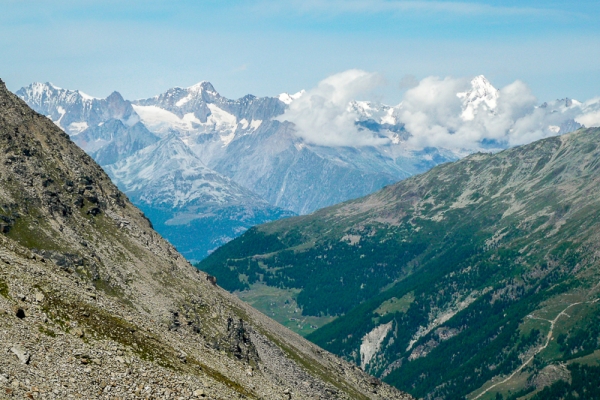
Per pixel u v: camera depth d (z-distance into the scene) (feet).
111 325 354.33
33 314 307.78
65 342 299.79
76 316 336.70
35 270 365.61
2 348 262.88
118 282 598.34
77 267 564.71
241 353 630.33
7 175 609.83
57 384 261.24
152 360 345.92
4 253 369.30
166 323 584.40
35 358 270.46
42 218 598.34
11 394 235.61
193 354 426.10
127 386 294.46
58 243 582.76
